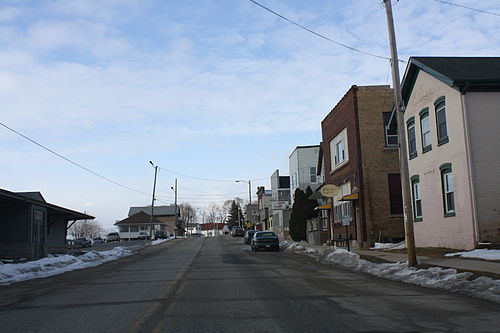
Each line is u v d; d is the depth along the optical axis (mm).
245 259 25938
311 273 17578
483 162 18609
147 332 7840
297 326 8102
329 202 36438
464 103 18891
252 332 7703
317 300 10883
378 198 28703
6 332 8203
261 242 34000
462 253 17578
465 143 18750
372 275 16391
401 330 7656
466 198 18750
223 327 8117
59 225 38062
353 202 30219
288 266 21000
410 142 24266
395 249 24125
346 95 31172
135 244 57812
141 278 17000
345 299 10938
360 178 28797
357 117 29422
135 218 108438
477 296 10820
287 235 57969
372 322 8305
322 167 43812
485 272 12797
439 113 21078
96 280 17078
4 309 10891
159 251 38094
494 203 18438
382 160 29031
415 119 23391
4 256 27953
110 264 25906
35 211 29609
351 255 21547
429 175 22047
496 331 7535
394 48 16422
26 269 20609
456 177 19531
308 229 43250
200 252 34219
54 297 12711
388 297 11117
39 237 30188
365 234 28438
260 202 86375
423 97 22406
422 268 15242
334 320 8539
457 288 11789
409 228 16156
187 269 20125
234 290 12898
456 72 19844
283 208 56562
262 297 11508
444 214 20625
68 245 40438
